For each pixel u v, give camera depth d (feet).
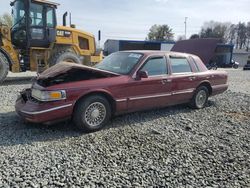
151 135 15.16
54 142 13.50
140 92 17.10
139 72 16.96
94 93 15.26
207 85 22.31
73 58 36.37
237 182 10.39
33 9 32.63
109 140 14.12
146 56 17.83
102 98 15.49
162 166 11.41
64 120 14.82
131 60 17.83
